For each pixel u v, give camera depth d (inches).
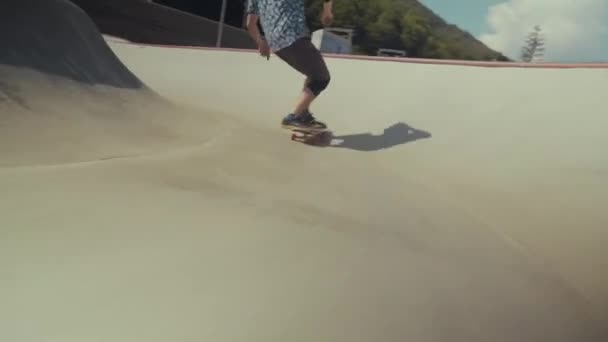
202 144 107.0
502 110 153.3
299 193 81.5
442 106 172.2
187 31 940.0
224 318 39.9
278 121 187.6
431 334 46.0
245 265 48.9
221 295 42.8
